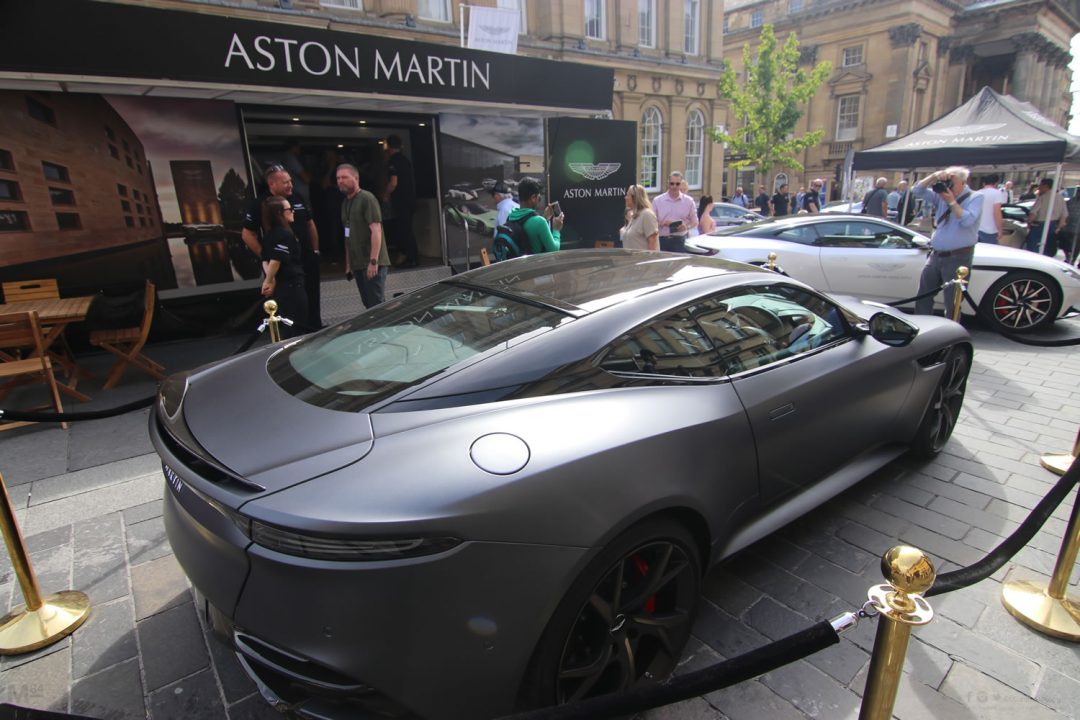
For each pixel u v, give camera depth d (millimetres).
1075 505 2344
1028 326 6758
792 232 7969
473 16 8156
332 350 2285
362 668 1492
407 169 8711
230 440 1747
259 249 5746
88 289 6039
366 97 6457
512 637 1600
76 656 2279
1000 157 8602
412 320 2371
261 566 1521
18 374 4230
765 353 2574
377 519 1448
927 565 1294
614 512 1755
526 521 1603
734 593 2615
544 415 1842
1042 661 2248
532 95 7918
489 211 9039
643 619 1948
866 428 3039
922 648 2320
